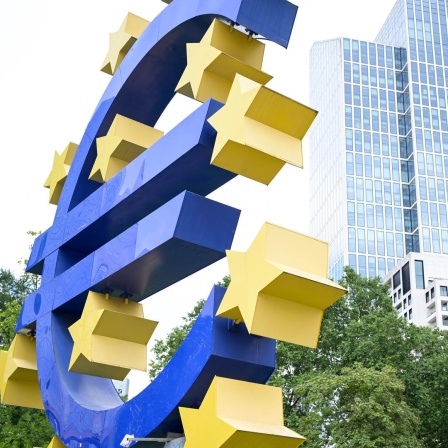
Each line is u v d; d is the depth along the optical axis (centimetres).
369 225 9762
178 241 749
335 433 2075
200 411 660
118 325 832
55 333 977
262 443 641
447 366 2375
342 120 10469
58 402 922
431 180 10025
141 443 750
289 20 811
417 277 8600
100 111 1046
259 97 702
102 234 987
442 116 10475
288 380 2408
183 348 730
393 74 10906
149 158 847
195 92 802
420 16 11175
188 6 873
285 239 689
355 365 2180
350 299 2741
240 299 674
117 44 1089
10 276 2825
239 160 729
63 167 1140
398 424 2059
